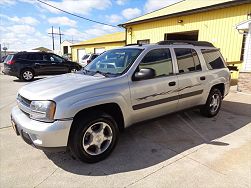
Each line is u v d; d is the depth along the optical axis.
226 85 5.39
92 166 3.13
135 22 15.80
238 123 4.90
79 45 30.67
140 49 3.89
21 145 3.78
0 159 3.31
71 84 3.22
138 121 3.76
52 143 2.82
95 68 4.13
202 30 11.80
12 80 13.53
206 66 4.83
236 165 3.11
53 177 2.87
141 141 3.96
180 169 3.03
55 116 2.81
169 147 3.72
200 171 2.97
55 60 13.59
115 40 23.16
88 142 3.14
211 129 4.54
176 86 4.11
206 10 11.27
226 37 10.69
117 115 3.55
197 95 4.62
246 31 8.82
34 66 12.88
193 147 3.71
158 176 2.87
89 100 3.02
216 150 3.59
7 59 12.93
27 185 2.70
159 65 3.93
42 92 3.04
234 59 10.48
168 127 4.64
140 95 3.59
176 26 13.29
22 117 3.14
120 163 3.21
